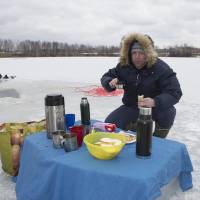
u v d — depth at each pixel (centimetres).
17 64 2514
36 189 213
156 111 334
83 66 2158
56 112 238
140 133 202
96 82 1167
